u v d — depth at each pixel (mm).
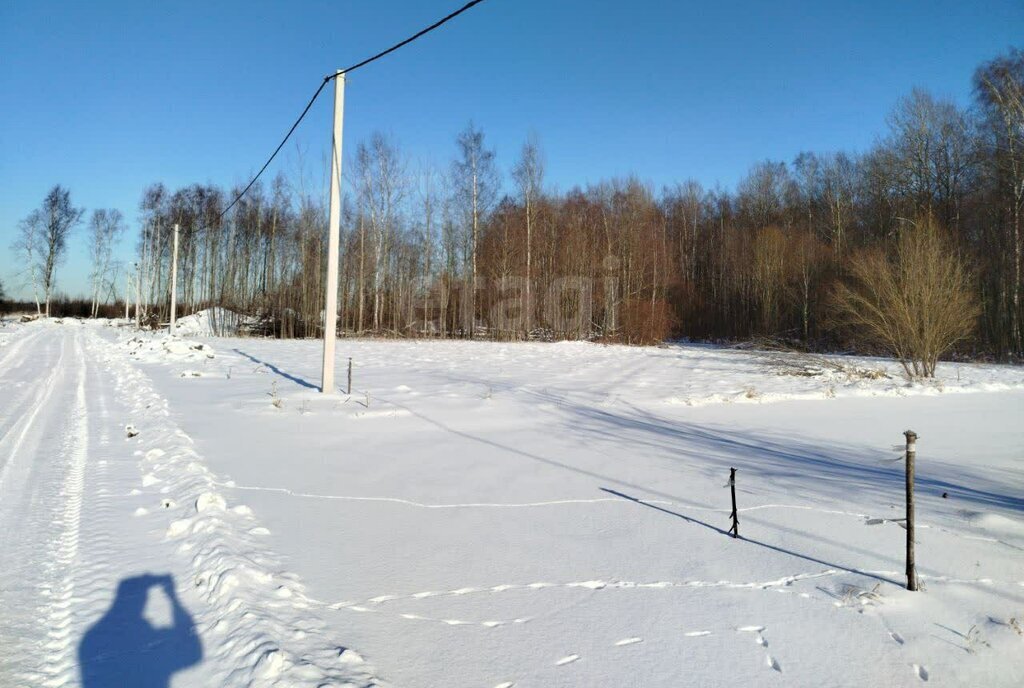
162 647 3004
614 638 3273
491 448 8312
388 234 43438
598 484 6617
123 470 6371
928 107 36625
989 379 19500
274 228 45438
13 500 5336
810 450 8773
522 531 5016
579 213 44969
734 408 12836
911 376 19156
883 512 5742
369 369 18484
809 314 41469
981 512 5699
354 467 7016
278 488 6012
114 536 4492
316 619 3326
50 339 31125
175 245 29531
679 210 59312
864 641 3299
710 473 7246
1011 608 3727
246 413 10258
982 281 31156
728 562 4430
